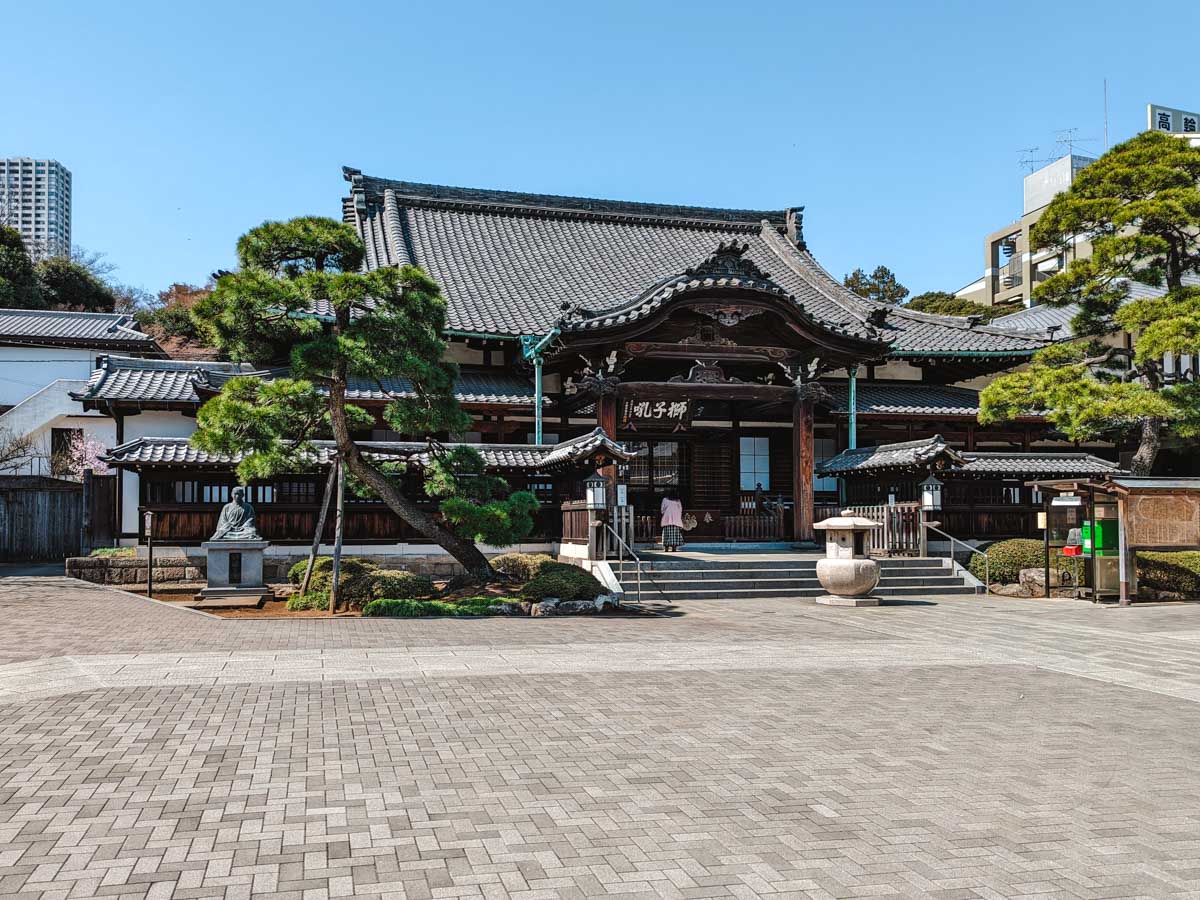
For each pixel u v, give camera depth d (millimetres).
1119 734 8055
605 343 23062
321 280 15273
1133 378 24531
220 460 19594
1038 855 5219
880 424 28016
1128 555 18922
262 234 15953
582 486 21016
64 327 34781
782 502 27438
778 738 7754
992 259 61781
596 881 4762
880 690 9875
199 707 8477
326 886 4633
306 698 8922
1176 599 19516
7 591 17531
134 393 23094
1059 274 24312
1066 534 21141
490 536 16750
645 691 9578
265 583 20328
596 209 35312
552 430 25438
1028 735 7977
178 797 5973
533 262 30422
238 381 16297
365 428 19812
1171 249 23344
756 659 11703
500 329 24219
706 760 7055
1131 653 12609
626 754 7184
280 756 6934
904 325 30016
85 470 22094
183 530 20297
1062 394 22578
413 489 21531
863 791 6348
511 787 6305
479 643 12531
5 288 44406
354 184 32781
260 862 4926
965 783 6555
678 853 5164
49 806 5770
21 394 33406
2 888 4543
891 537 22953
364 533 21203
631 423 24625
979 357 28016
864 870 4965
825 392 24922
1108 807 6070
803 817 5801
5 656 10875
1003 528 24844
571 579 17016
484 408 24031
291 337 17141
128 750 7035
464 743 7422
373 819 5621
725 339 24453
